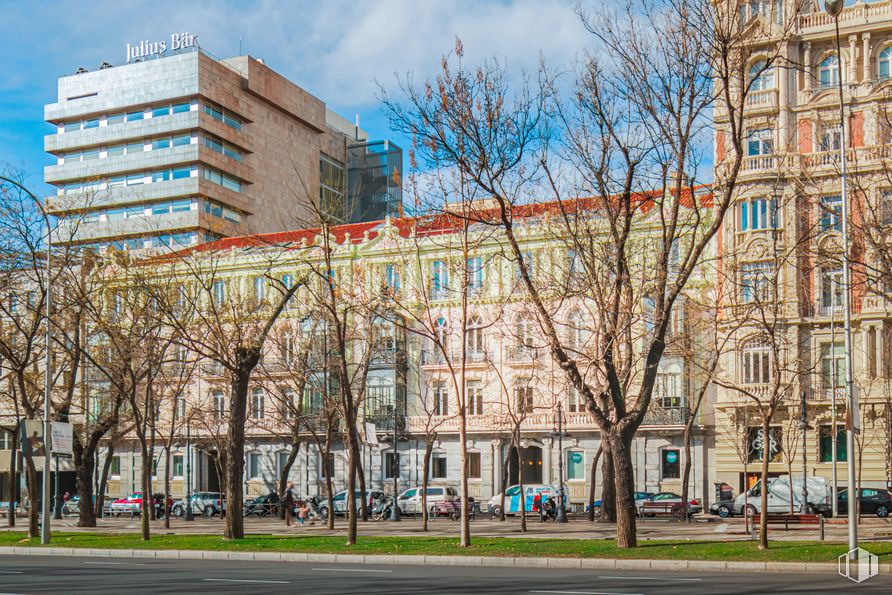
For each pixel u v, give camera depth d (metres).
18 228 38.78
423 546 30.25
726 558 25.19
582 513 54.22
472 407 65.50
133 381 36.47
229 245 76.62
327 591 18.94
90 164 101.88
